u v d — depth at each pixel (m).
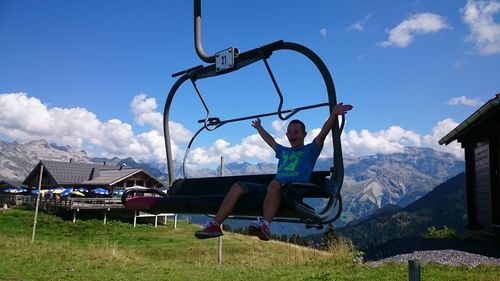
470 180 14.05
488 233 12.00
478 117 11.14
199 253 22.02
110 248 21.16
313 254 14.12
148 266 12.30
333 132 2.95
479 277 7.28
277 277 9.40
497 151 11.94
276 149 3.38
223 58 3.47
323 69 2.94
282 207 2.71
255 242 27.33
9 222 30.56
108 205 35.28
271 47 3.18
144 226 35.75
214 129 3.86
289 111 3.24
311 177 3.12
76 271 11.39
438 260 9.23
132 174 43.00
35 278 10.34
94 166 49.12
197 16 3.70
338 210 2.88
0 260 12.91
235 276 9.97
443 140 14.79
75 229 31.27
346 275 8.55
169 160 4.13
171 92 4.02
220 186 3.83
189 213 3.48
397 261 9.48
